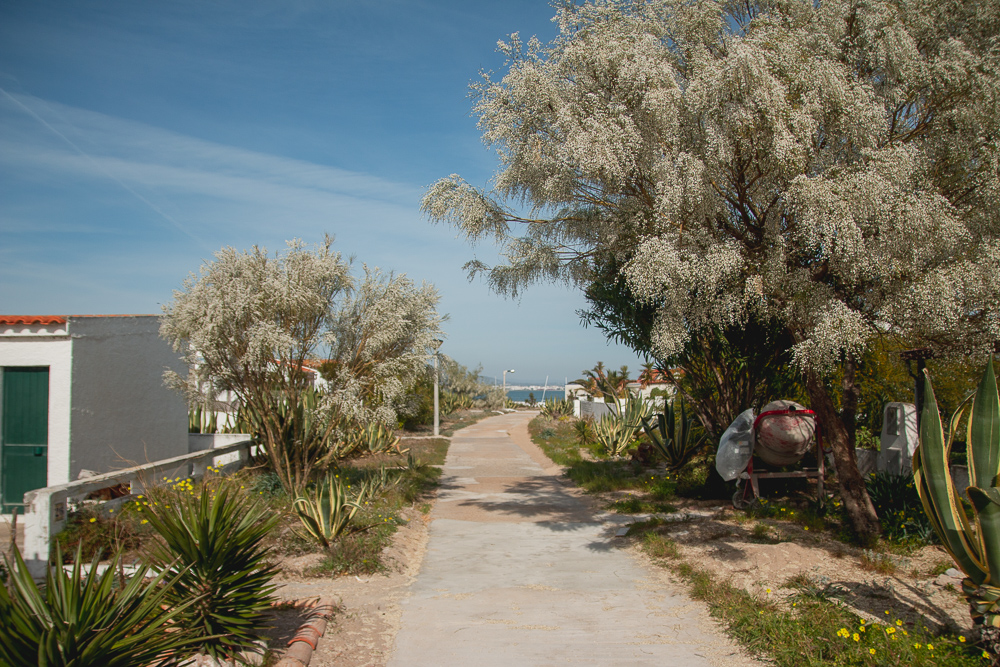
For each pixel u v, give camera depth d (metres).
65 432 9.93
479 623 5.92
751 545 7.94
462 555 8.53
